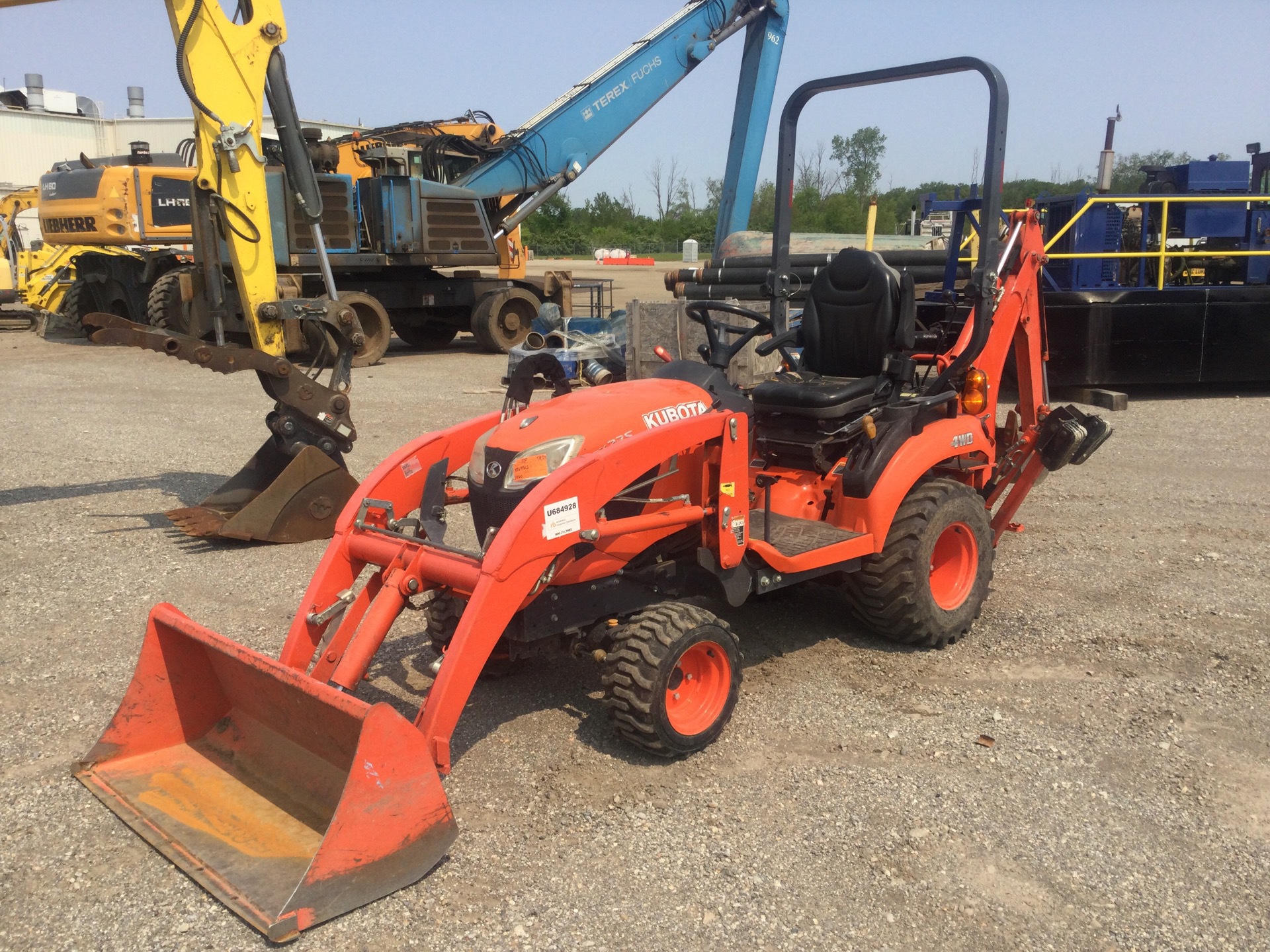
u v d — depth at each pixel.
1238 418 10.06
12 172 38.69
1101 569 5.58
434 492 3.92
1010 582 5.39
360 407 11.01
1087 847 3.02
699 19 15.86
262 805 3.11
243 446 9.15
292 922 2.59
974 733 3.72
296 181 6.86
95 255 17.88
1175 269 12.03
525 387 4.12
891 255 10.98
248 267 7.02
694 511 3.65
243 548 6.07
